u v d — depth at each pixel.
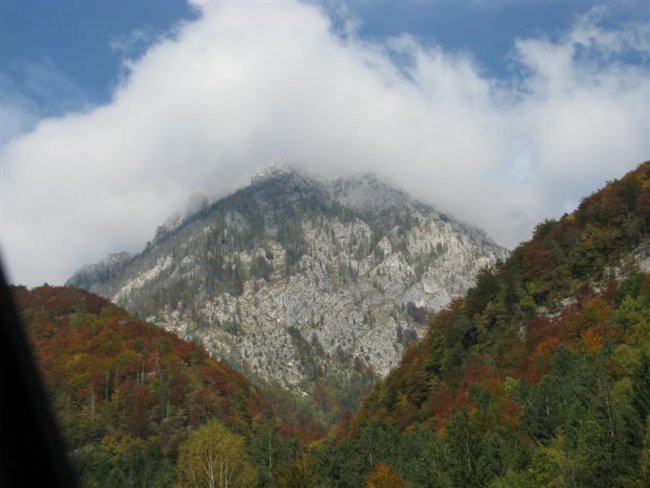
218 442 84.50
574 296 126.94
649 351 74.88
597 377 75.94
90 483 95.69
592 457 58.47
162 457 115.06
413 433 102.31
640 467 54.12
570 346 105.69
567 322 115.00
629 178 143.00
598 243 131.00
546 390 84.12
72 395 136.12
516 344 122.62
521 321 133.25
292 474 79.88
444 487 69.69
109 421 130.25
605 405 64.50
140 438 127.62
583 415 70.44
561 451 63.47
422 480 74.94
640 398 63.44
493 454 70.12
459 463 69.94
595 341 99.38
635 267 120.00
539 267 140.50
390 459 96.19
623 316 101.31
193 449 84.06
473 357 132.12
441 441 81.31
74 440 116.50
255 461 105.81
